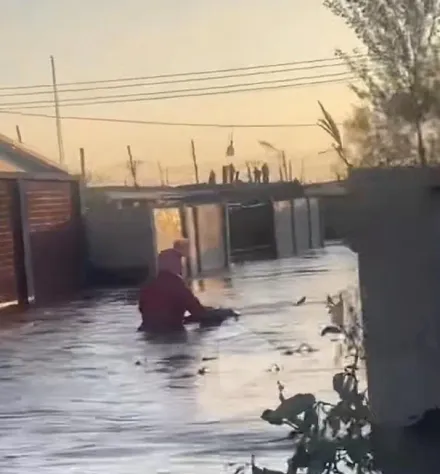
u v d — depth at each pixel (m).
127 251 24.78
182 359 11.52
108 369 11.22
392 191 6.59
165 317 14.18
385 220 6.62
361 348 6.53
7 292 21.95
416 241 6.56
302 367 10.20
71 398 9.62
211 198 26.92
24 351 13.05
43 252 23.53
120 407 9.05
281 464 6.54
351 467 4.95
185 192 27.00
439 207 6.53
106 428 8.21
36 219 23.44
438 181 6.47
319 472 4.89
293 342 11.95
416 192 6.55
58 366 11.64
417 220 6.56
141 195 26.58
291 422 4.95
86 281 24.77
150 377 10.51
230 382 9.80
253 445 7.20
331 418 5.05
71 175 24.61
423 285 6.51
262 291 18.77
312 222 27.88
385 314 6.53
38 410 9.12
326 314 14.55
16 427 8.45
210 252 25.88
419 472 5.20
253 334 12.99
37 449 7.62
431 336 6.43
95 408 9.05
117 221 24.84
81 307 19.34
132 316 16.77
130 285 24.53
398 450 5.38
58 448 7.61
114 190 26.67
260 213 27.77
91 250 24.84
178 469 6.77
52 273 23.77
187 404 8.92
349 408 5.11
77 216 24.78
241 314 15.15
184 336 13.38
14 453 7.54
